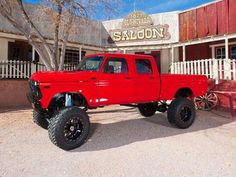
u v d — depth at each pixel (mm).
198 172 4758
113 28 20672
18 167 4934
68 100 6359
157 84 7891
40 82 5816
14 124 8719
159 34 18953
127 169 4887
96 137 7160
